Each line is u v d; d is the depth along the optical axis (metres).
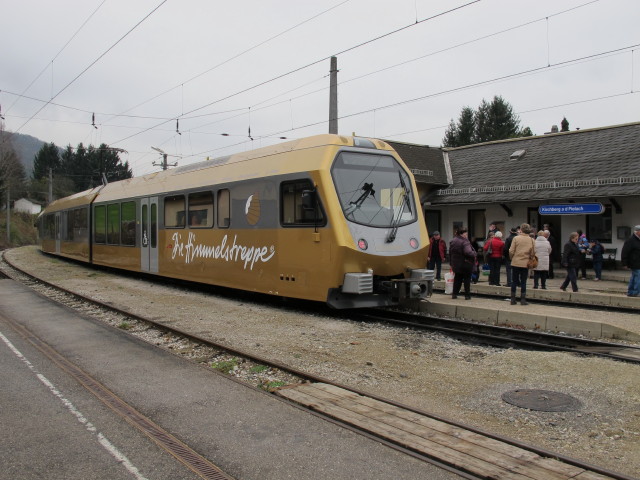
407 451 4.45
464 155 26.45
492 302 12.89
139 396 6.05
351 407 5.50
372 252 10.69
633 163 19.19
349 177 10.95
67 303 13.72
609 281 17.77
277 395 6.01
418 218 11.76
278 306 12.93
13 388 6.36
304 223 11.04
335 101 18.03
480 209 23.52
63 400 5.92
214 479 4.06
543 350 8.46
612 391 6.05
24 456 4.50
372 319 11.16
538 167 22.17
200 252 14.67
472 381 6.60
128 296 14.80
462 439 4.64
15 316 11.55
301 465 4.27
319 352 8.14
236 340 9.02
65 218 28.05
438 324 11.00
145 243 17.98
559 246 21.20
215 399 5.91
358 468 4.20
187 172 15.73
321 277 10.64
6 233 64.69
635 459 4.38
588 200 19.58
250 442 4.73
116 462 4.38
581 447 4.63
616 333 9.22
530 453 4.37
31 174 111.56
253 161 12.81
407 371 7.09
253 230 12.49
